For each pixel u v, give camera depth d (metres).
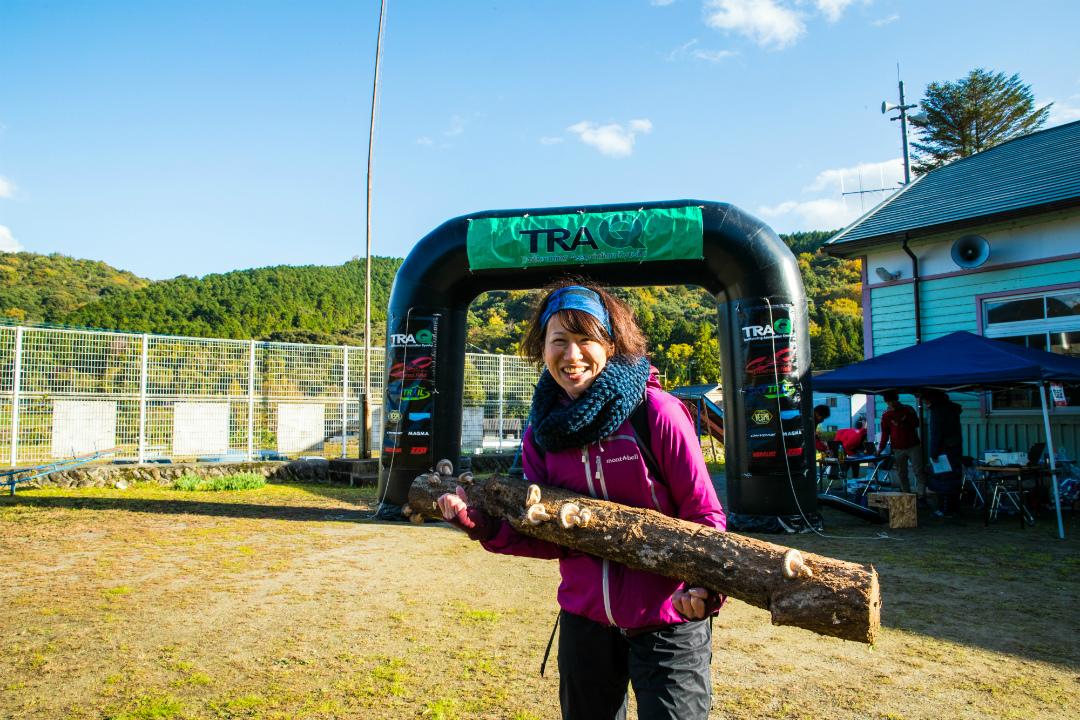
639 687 1.74
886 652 4.02
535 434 1.93
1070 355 10.20
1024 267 10.71
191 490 11.80
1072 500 9.53
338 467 13.87
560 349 1.80
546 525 1.78
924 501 10.20
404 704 3.24
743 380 8.12
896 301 12.09
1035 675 3.67
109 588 5.32
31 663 3.72
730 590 1.62
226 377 13.45
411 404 8.84
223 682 3.49
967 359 8.57
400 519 8.80
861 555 6.79
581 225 8.33
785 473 7.98
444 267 8.77
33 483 11.50
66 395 11.90
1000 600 5.15
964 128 41.59
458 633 4.32
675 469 1.77
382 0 14.35
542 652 3.98
